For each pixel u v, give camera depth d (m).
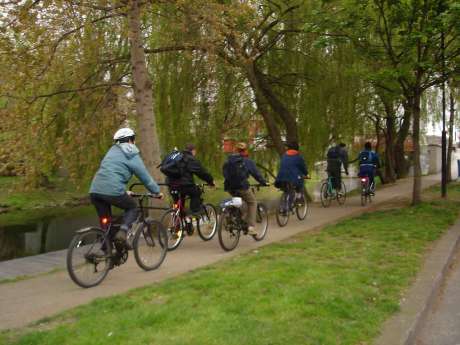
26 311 5.21
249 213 8.69
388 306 5.09
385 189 20.39
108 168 6.29
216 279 5.99
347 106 16.44
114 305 5.14
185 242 9.20
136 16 9.80
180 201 8.70
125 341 4.03
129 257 7.85
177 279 6.28
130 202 6.45
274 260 7.21
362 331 4.41
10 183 12.49
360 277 6.09
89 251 6.12
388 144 25.08
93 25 11.38
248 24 12.84
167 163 8.62
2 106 11.27
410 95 12.84
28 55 10.05
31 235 16.70
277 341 4.02
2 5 9.20
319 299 5.09
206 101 15.99
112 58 12.69
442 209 12.30
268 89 16.58
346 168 15.20
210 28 10.59
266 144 19.28
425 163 32.28
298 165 11.20
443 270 6.87
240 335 4.11
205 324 4.38
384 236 8.93
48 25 9.78
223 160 16.81
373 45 12.62
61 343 4.08
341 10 12.11
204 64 14.81
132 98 11.88
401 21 11.56
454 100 21.64
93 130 11.72
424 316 5.21
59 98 12.11
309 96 16.44
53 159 12.16
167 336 4.11
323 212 13.39
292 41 15.93
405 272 6.45
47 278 6.70
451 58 11.87
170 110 15.38
